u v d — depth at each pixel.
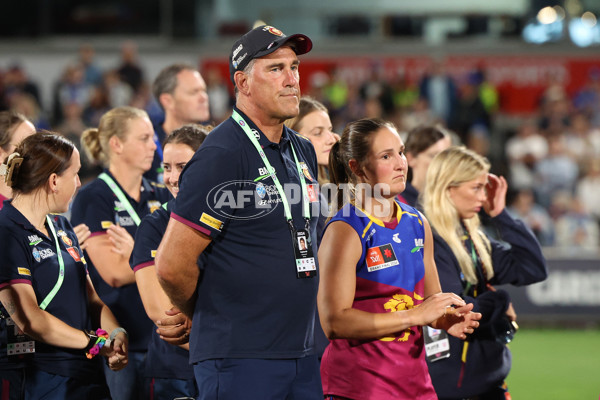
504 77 58.97
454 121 54.62
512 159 51.12
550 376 28.41
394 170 12.48
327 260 12.20
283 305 11.66
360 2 60.09
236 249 11.66
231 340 11.58
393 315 11.85
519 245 16.47
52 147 13.45
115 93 51.41
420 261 12.78
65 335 13.27
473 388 14.79
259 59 11.72
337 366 12.52
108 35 60.03
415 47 59.25
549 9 59.50
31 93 53.50
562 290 36.97
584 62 58.41
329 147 16.28
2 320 13.38
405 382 12.23
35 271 13.39
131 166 17.33
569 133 52.59
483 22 60.16
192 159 11.73
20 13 59.66
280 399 11.64
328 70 59.28
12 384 13.32
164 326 13.42
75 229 15.98
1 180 15.74
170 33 60.03
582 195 48.09
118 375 16.45
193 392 15.02
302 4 60.12
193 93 20.38
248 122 11.99
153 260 14.34
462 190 15.46
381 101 54.59
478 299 15.11
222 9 60.31
